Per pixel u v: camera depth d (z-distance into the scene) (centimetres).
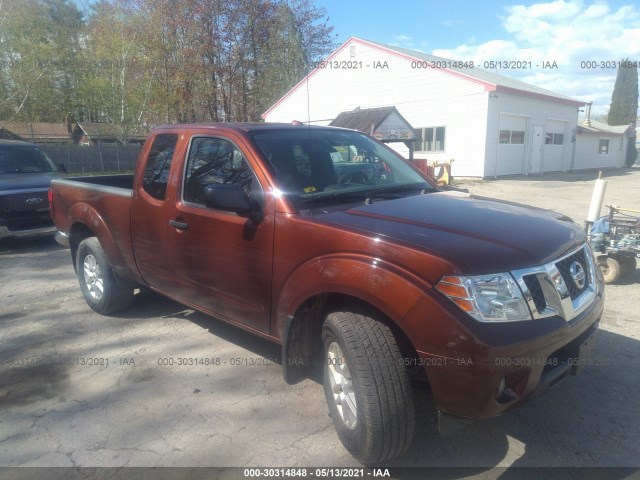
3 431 319
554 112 2497
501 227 287
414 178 418
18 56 2805
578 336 277
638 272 657
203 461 288
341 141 410
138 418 332
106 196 476
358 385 259
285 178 336
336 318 279
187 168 394
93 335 468
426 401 343
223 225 347
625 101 4762
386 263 256
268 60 2644
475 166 2086
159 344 446
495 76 2567
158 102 2812
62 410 342
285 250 307
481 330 234
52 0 3259
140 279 459
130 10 2867
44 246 886
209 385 373
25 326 494
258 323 341
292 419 329
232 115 2834
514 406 248
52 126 4312
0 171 919
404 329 246
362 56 2338
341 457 291
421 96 2198
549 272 260
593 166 3177
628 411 331
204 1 2561
